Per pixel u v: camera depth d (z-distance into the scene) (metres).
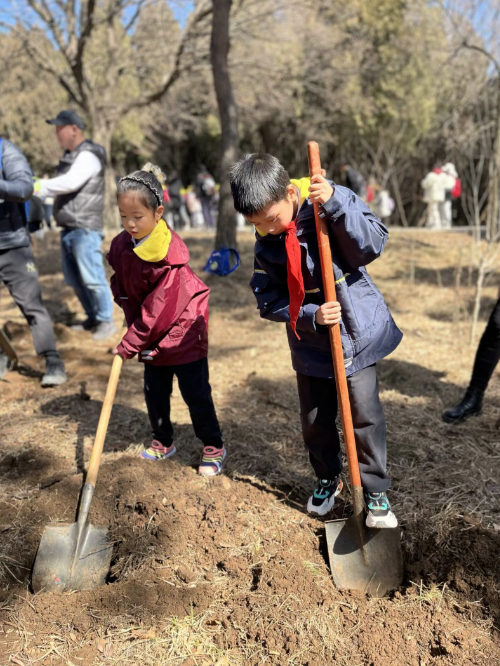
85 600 2.32
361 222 2.02
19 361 4.63
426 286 7.75
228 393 4.17
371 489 2.41
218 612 2.26
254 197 2.01
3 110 19.59
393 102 19.61
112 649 2.11
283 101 17.80
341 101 19.28
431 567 2.44
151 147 23.88
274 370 4.65
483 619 2.19
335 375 2.21
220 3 7.63
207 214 18.08
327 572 2.45
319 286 2.23
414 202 20.09
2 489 2.96
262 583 2.34
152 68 14.90
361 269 2.30
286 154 23.67
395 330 2.38
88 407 3.84
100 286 5.24
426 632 2.14
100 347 5.17
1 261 3.92
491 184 5.34
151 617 2.24
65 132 4.92
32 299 4.05
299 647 2.10
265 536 2.57
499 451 3.26
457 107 9.38
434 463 3.14
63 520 2.71
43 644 2.13
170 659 2.08
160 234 2.54
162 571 2.43
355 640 2.13
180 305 2.76
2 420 3.65
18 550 2.57
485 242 10.70
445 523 2.60
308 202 2.14
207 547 2.53
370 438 2.37
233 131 8.07
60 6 12.84
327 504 2.70
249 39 14.03
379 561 2.40
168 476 2.95
